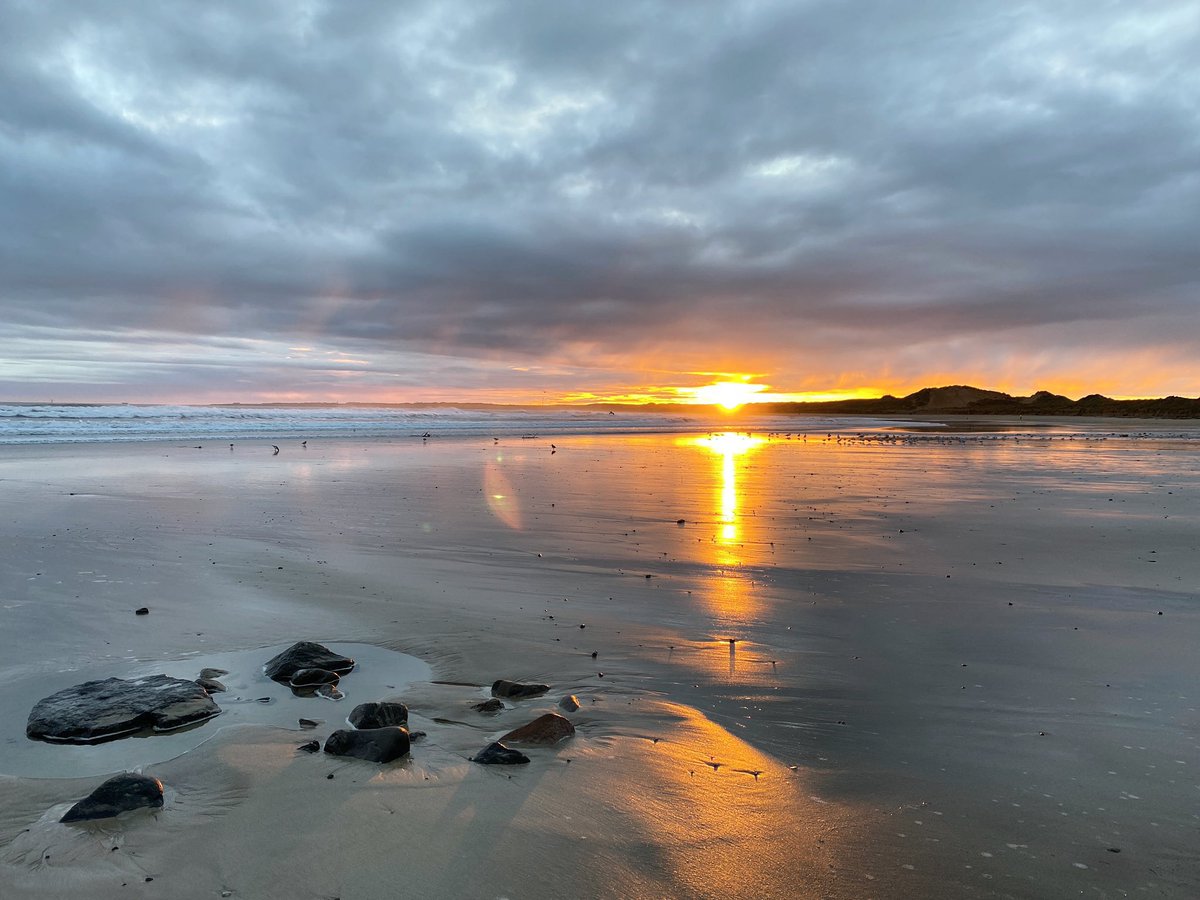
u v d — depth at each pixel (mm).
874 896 3174
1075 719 5113
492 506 14688
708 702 5418
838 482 19578
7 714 4953
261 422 47000
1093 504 15461
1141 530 12383
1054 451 32094
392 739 4340
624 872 3301
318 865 3287
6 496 14609
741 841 3576
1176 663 6203
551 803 3873
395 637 6820
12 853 3355
